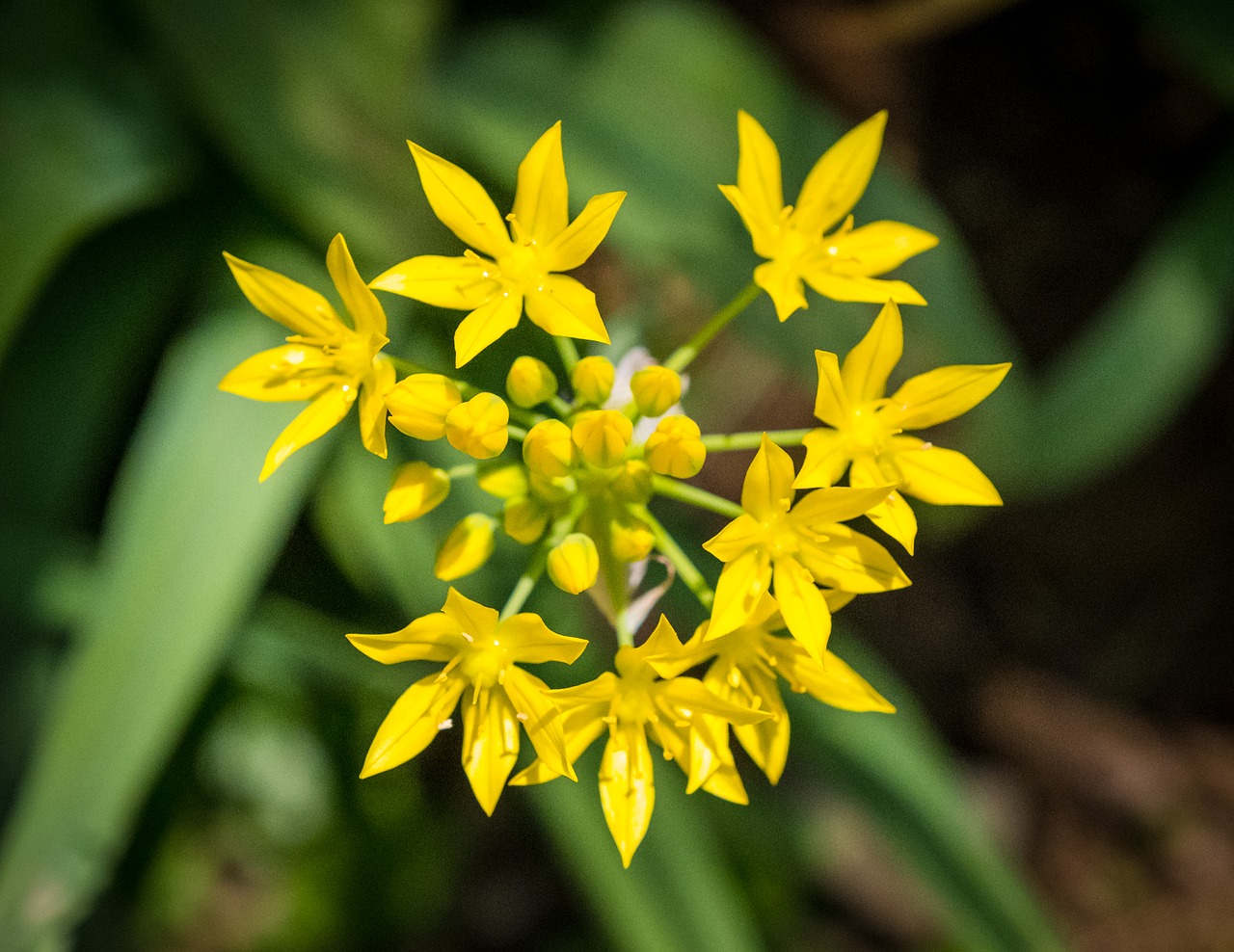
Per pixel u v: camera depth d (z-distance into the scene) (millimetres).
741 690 265
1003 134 363
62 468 299
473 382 296
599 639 313
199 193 308
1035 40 361
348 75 300
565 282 263
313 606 320
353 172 300
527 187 262
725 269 305
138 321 304
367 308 261
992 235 366
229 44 296
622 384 287
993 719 406
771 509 259
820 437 265
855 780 304
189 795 342
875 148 271
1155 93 362
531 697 257
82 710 282
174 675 284
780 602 259
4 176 293
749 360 352
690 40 310
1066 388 322
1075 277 367
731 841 362
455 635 258
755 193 270
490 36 310
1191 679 405
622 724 261
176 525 288
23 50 298
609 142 305
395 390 258
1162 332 323
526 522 266
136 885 330
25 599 296
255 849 351
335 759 344
